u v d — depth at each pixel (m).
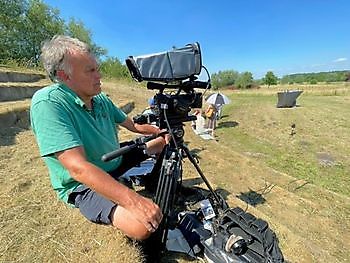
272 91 40.25
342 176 7.74
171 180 2.07
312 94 32.91
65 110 1.86
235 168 6.29
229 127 14.25
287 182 6.29
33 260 2.14
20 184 3.30
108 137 2.27
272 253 2.06
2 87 8.53
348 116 16.94
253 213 3.62
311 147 10.79
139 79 1.95
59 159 1.72
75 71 1.94
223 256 2.12
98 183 1.61
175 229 2.55
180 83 2.11
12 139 5.19
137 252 2.21
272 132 13.28
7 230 2.47
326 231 4.52
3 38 26.95
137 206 1.61
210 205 2.56
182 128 2.23
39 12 29.23
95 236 2.44
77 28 32.69
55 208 2.85
